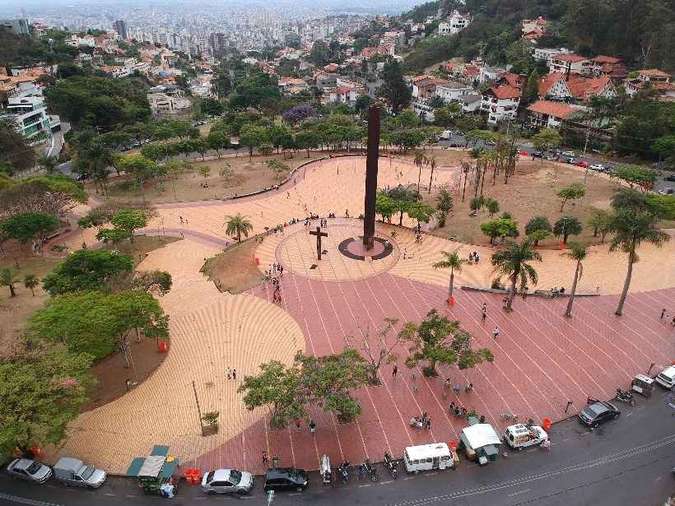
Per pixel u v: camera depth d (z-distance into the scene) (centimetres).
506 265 6475
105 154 12850
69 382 4419
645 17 19250
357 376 4738
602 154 14438
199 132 18112
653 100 14450
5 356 4694
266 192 12456
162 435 4900
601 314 6725
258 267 8231
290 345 6241
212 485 4219
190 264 8656
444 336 5212
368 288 7531
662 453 4597
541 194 11356
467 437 4559
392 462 4534
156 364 5922
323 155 15675
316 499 4188
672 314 6675
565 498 4178
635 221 6178
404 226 9900
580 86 17488
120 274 6744
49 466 4466
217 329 6581
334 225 9981
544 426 4850
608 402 5162
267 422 5034
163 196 12350
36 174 13688
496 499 4175
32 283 7244
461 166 13712
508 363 5809
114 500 4216
